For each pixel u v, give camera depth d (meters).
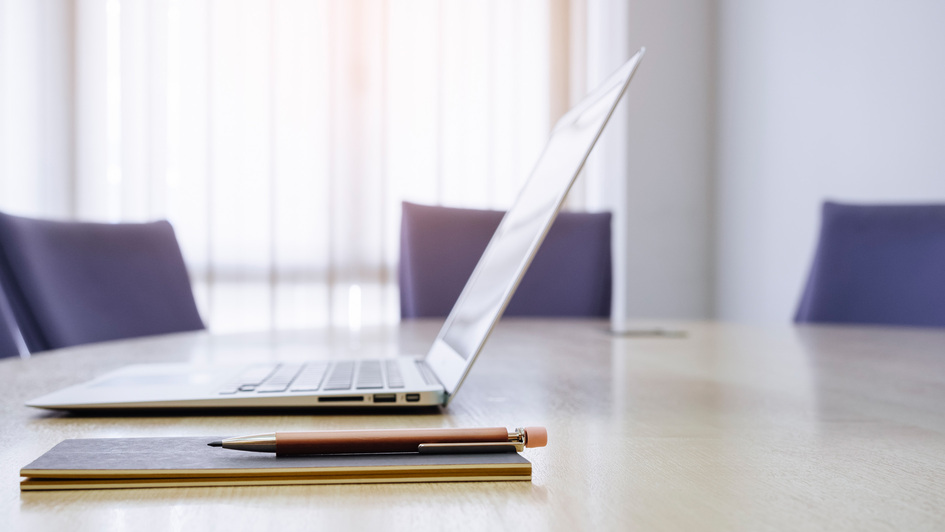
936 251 1.48
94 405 0.43
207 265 2.96
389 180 3.10
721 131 3.21
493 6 3.19
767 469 0.30
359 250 3.06
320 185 3.04
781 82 2.78
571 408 0.46
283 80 3.01
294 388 0.46
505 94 3.20
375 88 3.07
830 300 1.55
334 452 0.29
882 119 2.26
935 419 0.42
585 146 0.39
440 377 0.49
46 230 1.10
